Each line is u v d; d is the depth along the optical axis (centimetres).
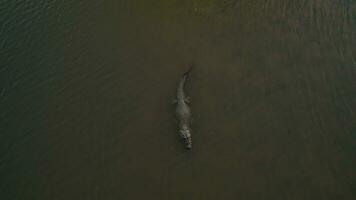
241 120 1675
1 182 1572
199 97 1758
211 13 2067
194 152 1602
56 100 1798
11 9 2167
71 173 1588
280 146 1596
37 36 2039
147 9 2116
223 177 1531
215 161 1573
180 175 1551
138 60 1914
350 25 1955
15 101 1802
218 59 1884
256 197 1477
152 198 1503
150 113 1730
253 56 1881
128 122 1711
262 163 1556
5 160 1630
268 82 1783
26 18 2119
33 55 1964
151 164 1589
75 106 1773
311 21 1991
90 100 1791
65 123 1725
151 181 1545
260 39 1944
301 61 1845
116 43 1989
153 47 1959
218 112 1705
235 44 1934
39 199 1525
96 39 2012
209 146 1614
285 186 1495
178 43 1964
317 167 1534
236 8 2077
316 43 1905
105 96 1798
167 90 1795
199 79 1817
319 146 1585
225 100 1739
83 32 2045
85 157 1627
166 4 2123
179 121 1659
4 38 2039
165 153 1612
